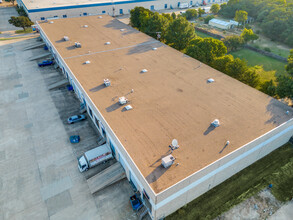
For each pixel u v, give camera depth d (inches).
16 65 2309.3
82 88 1470.2
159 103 1342.3
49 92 1908.2
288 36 2859.3
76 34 2373.3
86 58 1867.6
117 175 1190.9
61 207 1085.8
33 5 3511.3
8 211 1063.6
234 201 1112.2
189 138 1103.0
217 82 1552.7
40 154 1354.6
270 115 1261.1
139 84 1523.1
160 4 4382.4
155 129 1155.9
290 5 3543.3
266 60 2506.2
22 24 3036.4
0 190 1152.2
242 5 3996.1
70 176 1230.9
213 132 1139.9
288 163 1304.1
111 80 1565.0
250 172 1253.1
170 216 1038.4
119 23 2743.6
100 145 1413.6
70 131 1525.6
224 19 4124.0
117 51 2003.0
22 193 1141.7
